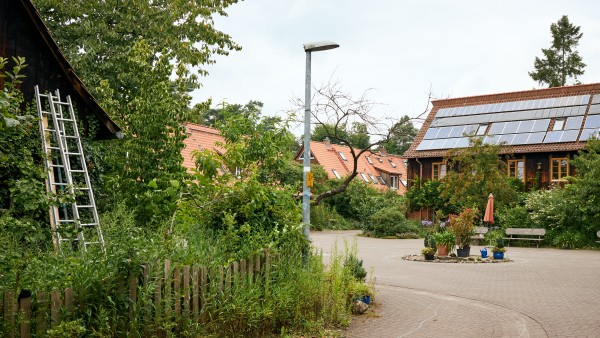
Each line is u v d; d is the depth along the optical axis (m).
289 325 8.62
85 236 8.41
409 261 22.34
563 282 16.16
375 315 10.77
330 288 9.87
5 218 6.59
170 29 24.72
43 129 10.98
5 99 6.05
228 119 15.60
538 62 68.12
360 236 38.53
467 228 23.83
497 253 23.30
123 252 6.11
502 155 42.31
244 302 7.71
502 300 12.96
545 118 42.72
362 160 66.56
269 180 15.41
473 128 45.31
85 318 5.73
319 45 10.91
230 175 11.29
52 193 7.10
